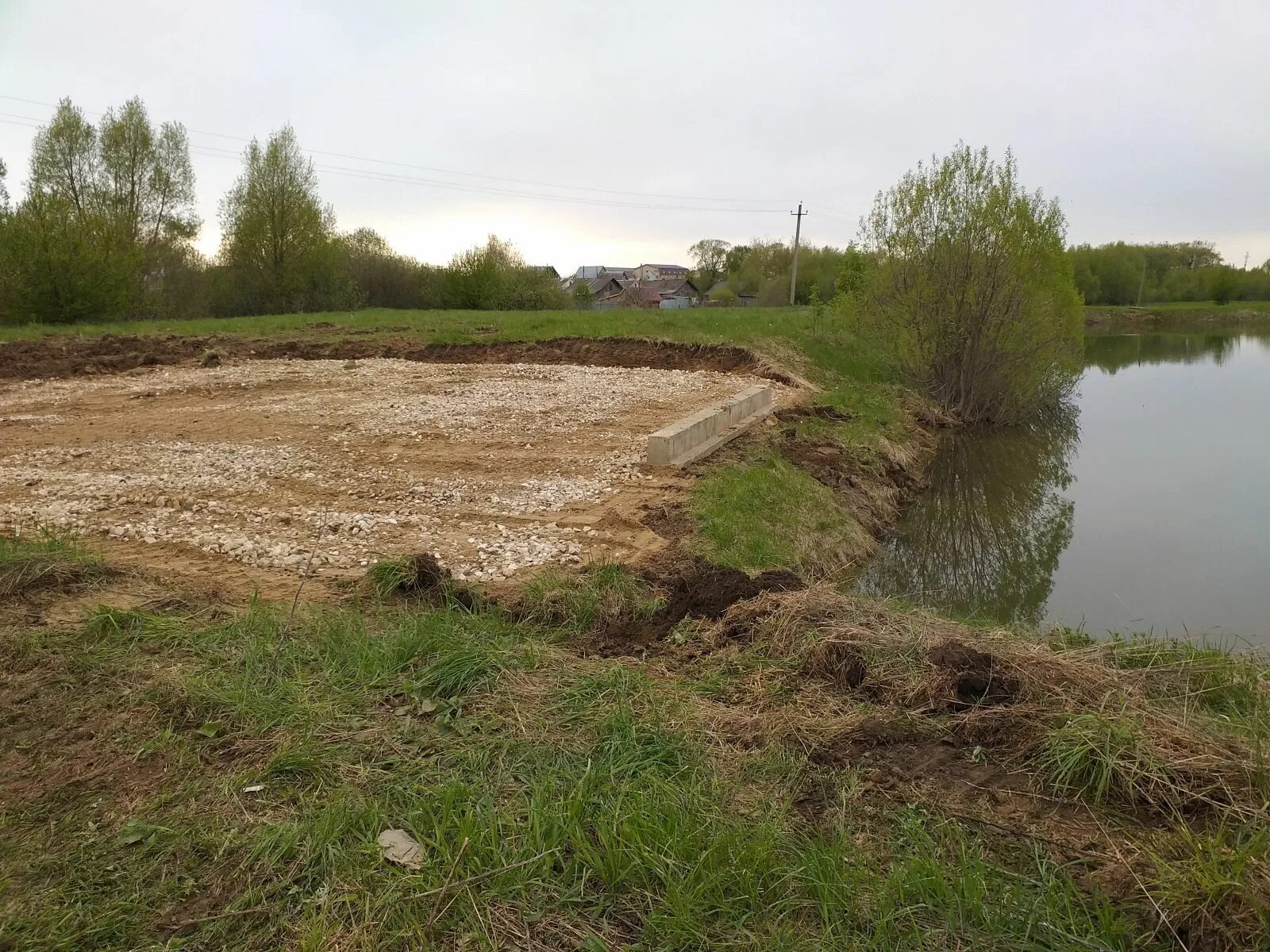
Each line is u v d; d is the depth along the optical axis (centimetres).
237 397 1414
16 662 445
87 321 2967
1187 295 7931
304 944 263
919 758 388
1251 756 368
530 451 1035
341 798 337
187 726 392
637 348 2019
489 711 414
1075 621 820
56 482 847
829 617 526
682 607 573
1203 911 279
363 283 4794
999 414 1998
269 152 4019
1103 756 362
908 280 1972
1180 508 1252
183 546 671
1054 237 1936
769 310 3300
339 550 679
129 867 299
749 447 1156
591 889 298
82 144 3800
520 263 5228
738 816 338
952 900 289
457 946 270
